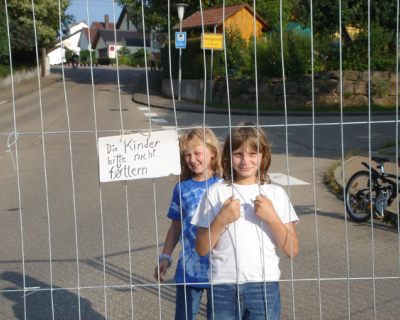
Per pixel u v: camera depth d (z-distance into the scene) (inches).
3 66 1056.2
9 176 309.6
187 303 94.3
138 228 199.6
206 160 96.9
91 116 650.8
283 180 288.2
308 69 758.5
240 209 83.9
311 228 198.5
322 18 728.3
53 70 1638.8
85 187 277.7
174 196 99.8
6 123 588.1
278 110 732.7
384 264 158.7
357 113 672.4
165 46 1029.8
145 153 84.6
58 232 196.2
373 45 732.7
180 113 716.0
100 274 153.3
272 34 898.7
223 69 840.9
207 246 82.2
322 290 138.9
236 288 82.9
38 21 1036.5
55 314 127.0
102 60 2365.9
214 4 1049.5
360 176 208.2
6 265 162.4
